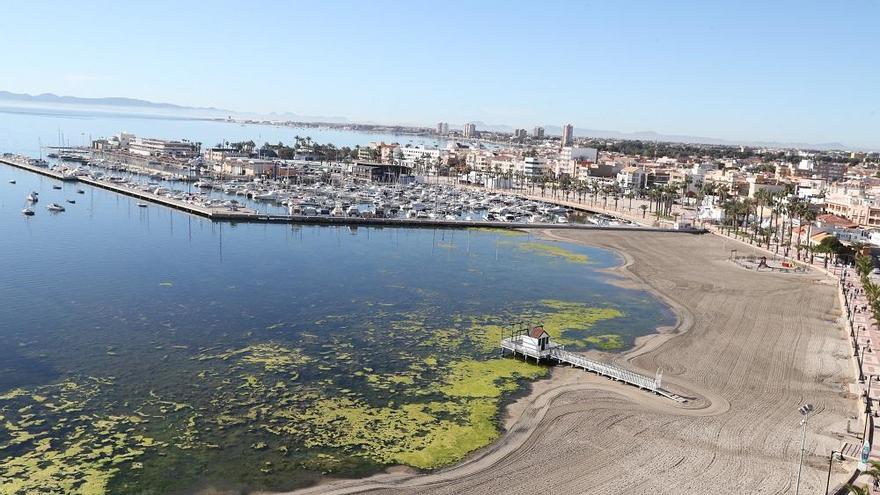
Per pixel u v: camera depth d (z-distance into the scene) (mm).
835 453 68812
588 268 168625
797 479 62750
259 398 78750
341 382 84812
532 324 114875
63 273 134000
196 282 132125
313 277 142500
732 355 101125
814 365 97125
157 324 103812
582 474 63812
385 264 161250
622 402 81562
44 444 65812
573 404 80562
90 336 96688
